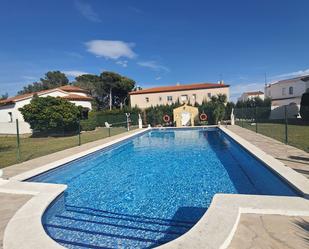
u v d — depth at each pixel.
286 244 3.63
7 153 13.77
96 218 5.85
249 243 3.71
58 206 6.50
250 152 10.58
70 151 13.66
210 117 31.52
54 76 73.50
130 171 10.63
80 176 10.05
